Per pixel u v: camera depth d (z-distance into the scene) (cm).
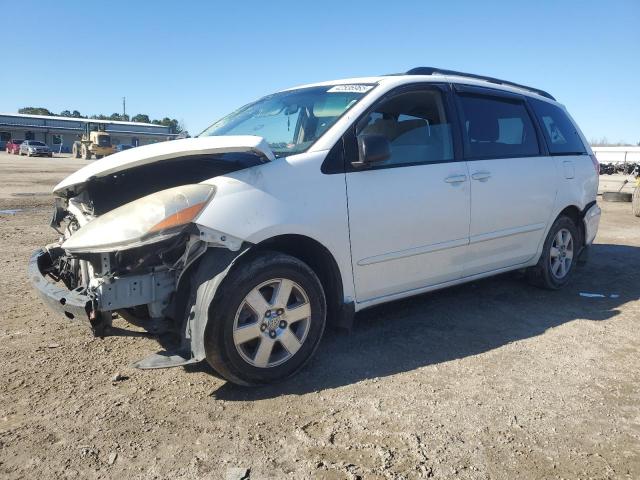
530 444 276
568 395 329
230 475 246
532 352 394
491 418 300
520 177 480
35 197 1423
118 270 302
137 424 289
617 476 252
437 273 425
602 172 4678
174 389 330
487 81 497
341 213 356
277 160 339
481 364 372
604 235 955
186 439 275
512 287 567
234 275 311
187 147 322
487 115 471
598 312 492
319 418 297
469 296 532
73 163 3941
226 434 280
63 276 391
